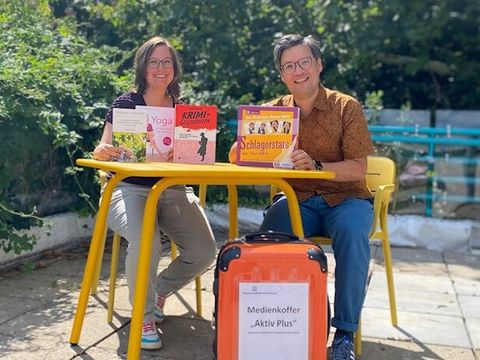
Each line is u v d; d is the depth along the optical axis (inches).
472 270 205.6
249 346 96.7
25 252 188.1
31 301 152.1
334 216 122.0
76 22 274.2
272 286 96.6
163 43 134.3
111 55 250.4
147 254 104.8
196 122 120.9
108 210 118.5
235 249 97.2
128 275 118.4
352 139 124.0
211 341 129.1
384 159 139.4
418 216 244.4
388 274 142.9
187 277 132.3
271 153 115.5
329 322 105.5
